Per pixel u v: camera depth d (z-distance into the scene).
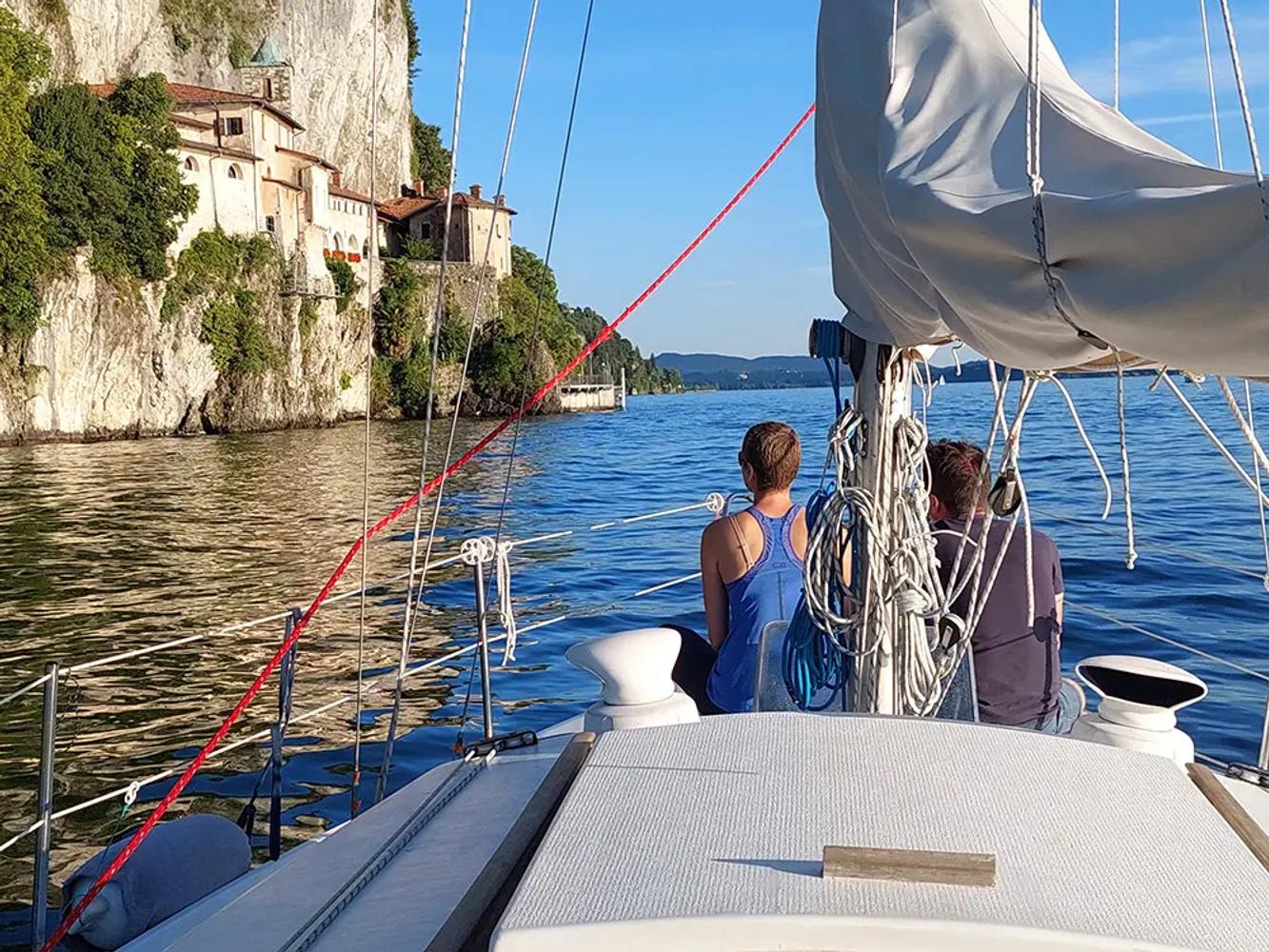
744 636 3.20
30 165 49.16
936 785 1.71
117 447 47.34
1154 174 1.83
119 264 53.31
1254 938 1.33
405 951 1.66
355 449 46.00
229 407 60.56
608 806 1.66
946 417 24.62
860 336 2.83
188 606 13.76
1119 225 1.64
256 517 23.52
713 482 26.66
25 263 47.84
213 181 60.53
